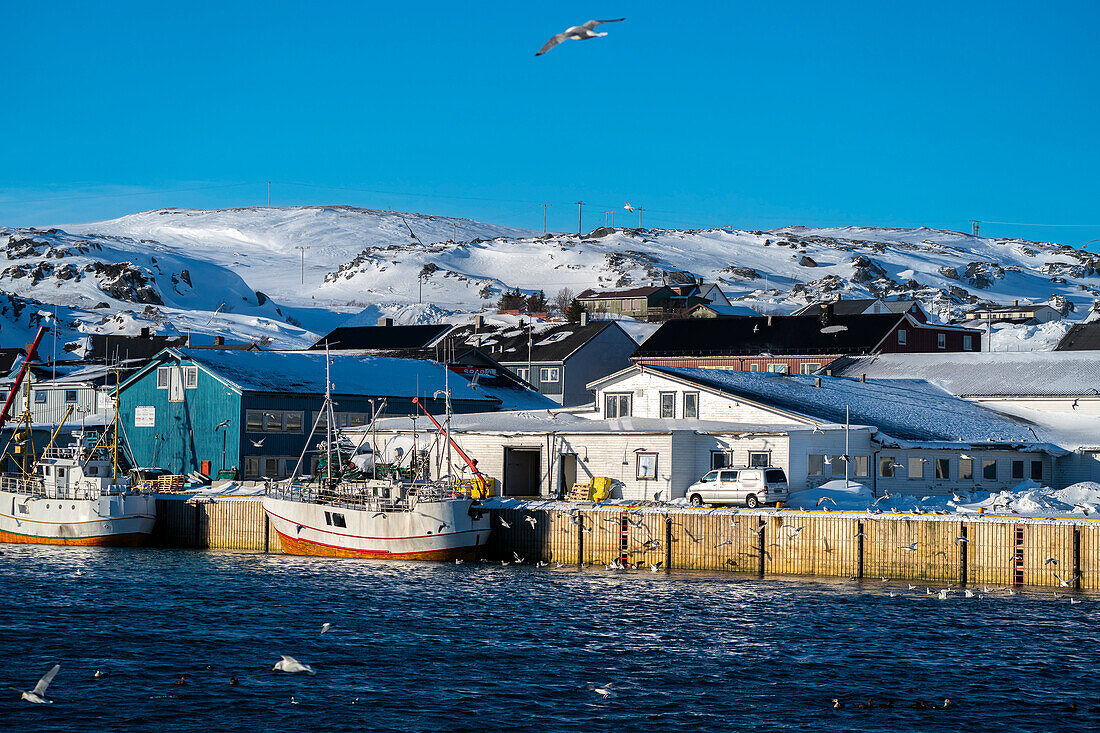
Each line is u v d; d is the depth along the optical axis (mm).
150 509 69938
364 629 46812
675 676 40406
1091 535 53375
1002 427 79562
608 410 78938
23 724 34812
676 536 60000
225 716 35781
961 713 36500
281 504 66438
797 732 34781
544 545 62438
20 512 71312
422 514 62781
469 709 36719
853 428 69125
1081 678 40062
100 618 48531
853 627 46906
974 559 55031
